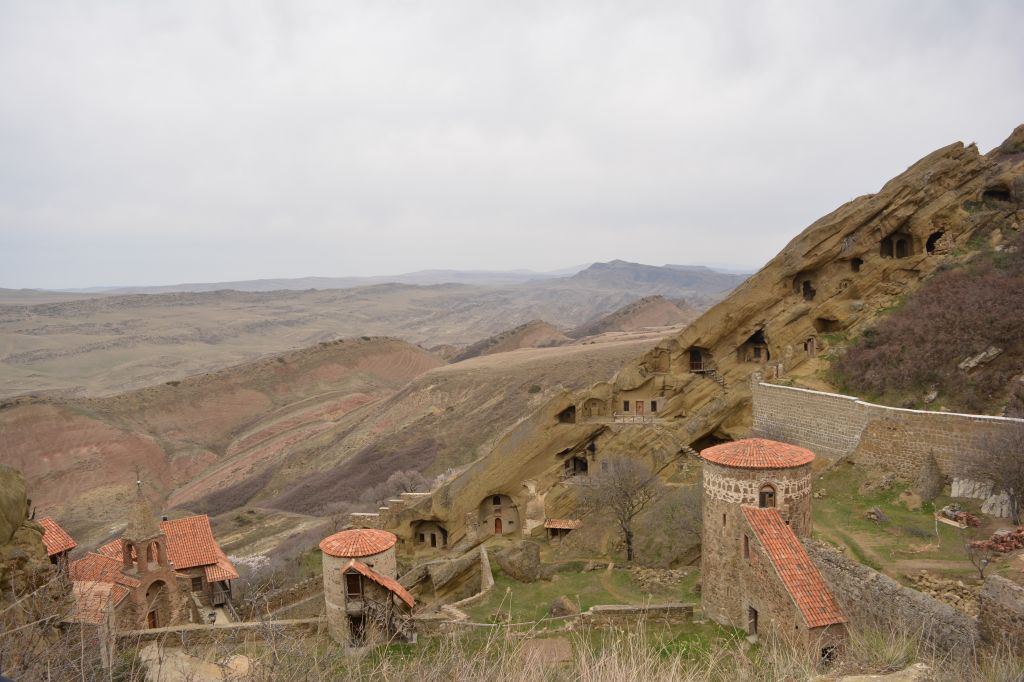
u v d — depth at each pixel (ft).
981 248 158.81
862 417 123.03
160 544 106.11
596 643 76.33
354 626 102.22
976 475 100.58
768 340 173.58
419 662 36.63
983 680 39.06
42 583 55.98
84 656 36.73
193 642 75.72
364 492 270.46
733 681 45.21
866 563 85.35
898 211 165.99
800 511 80.38
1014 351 125.59
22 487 59.72
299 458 374.22
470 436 318.24
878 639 49.11
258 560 186.09
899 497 106.73
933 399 128.98
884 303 163.63
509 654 38.11
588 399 182.39
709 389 178.09
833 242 168.25
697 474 159.53
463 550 171.01
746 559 78.43
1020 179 161.07
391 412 388.57
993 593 51.96
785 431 144.87
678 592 109.19
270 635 38.47
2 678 16.60
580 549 149.28
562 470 178.81
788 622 68.54
